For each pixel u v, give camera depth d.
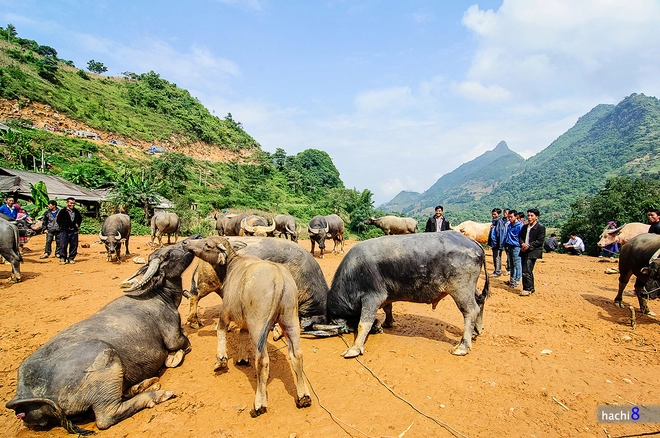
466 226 19.27
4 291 8.70
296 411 4.02
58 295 8.44
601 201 29.75
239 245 5.19
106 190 35.78
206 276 6.10
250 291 4.04
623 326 6.77
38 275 10.44
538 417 3.93
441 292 5.59
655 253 6.75
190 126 100.06
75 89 81.38
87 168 39.31
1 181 24.92
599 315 7.45
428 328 6.72
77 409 3.68
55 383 3.62
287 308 4.11
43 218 13.30
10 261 9.45
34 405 3.60
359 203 83.44
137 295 5.02
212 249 4.92
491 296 9.01
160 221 16.67
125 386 4.27
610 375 4.86
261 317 3.95
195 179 74.62
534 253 8.94
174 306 5.34
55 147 50.53
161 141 84.75
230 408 4.08
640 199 29.06
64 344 3.86
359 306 6.00
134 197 32.91
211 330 6.48
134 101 95.50
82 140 60.16
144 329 4.63
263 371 3.91
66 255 12.12
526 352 5.59
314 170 129.25
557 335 6.35
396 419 3.88
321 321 6.48
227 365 5.11
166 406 4.13
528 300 8.63
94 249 15.62
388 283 5.74
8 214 13.41
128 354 4.27
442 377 4.79
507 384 4.62
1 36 85.50
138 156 68.31
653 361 5.27
